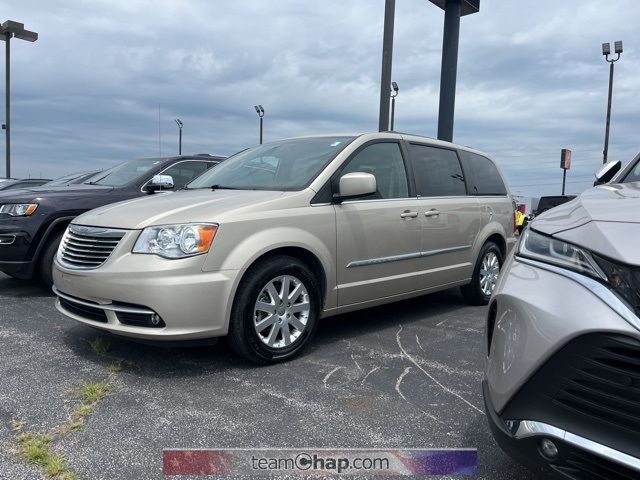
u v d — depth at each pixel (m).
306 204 3.94
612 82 21.48
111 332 3.50
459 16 9.74
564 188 20.67
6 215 5.60
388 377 3.57
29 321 4.78
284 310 3.78
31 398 3.14
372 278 4.40
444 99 9.83
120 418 2.89
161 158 7.36
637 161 3.50
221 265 3.42
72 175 9.41
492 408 2.09
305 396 3.23
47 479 2.31
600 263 1.84
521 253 2.25
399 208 4.60
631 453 1.65
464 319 5.18
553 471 1.83
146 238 3.41
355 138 4.52
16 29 18.17
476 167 5.92
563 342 1.78
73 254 3.78
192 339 3.38
